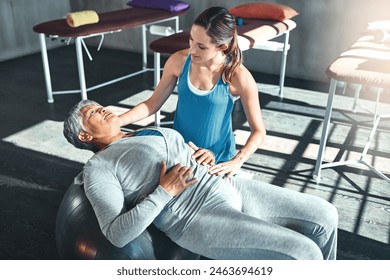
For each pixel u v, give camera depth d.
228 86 1.47
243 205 1.40
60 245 1.38
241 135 2.83
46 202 2.08
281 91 3.53
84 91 3.08
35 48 4.90
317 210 1.34
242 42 2.59
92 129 1.35
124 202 1.28
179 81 1.53
